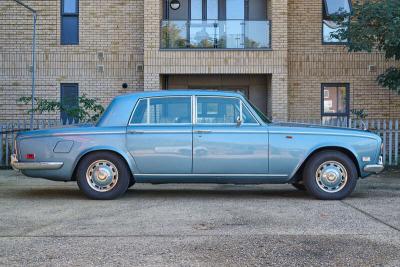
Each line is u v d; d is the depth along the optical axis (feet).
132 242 19.49
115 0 55.98
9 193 31.53
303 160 28.22
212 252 18.22
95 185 28.55
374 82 55.72
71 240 19.79
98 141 28.17
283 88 52.80
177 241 19.63
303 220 23.20
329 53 55.83
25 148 28.45
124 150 28.17
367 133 28.73
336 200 28.50
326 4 55.57
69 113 47.32
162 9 55.47
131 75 55.98
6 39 55.52
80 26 55.88
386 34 38.63
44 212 25.12
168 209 25.85
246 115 28.50
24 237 20.24
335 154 28.45
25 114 55.57
